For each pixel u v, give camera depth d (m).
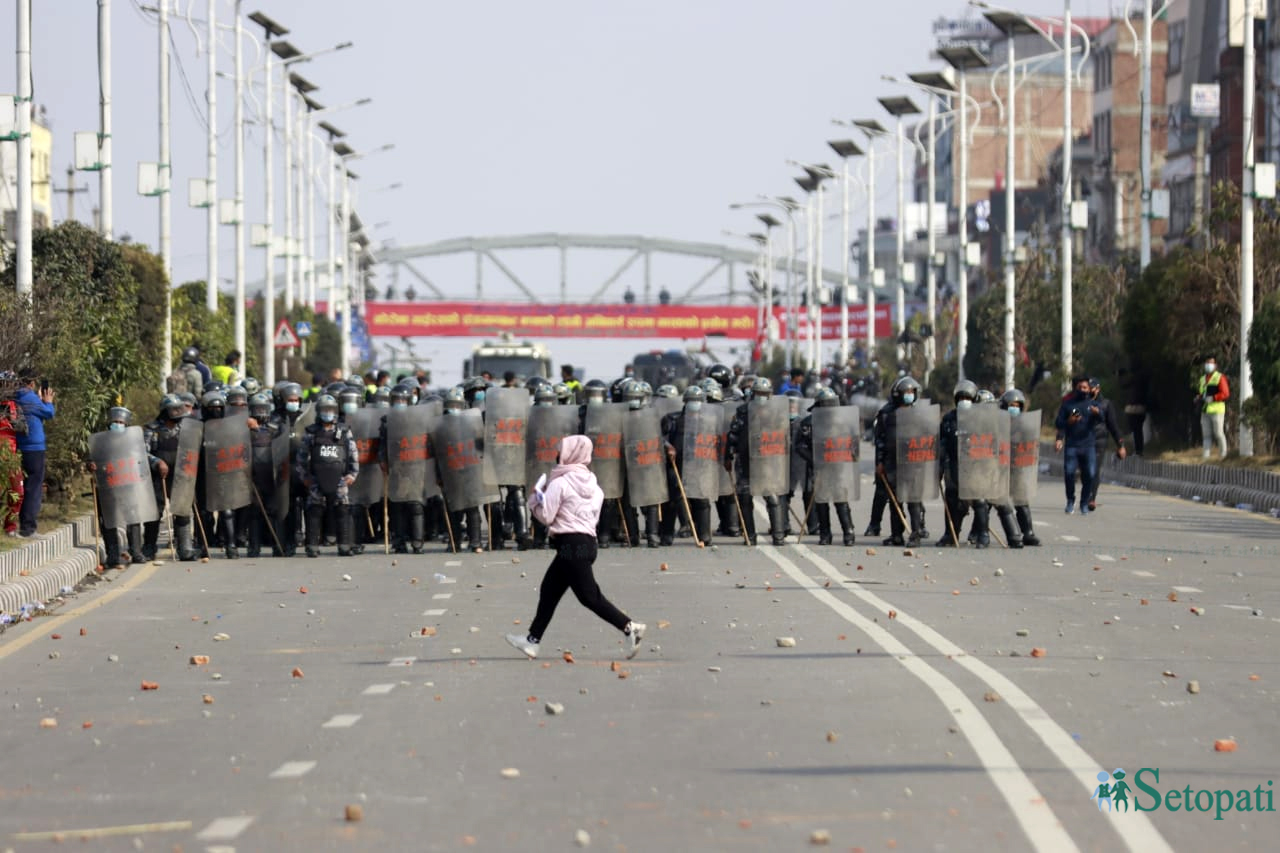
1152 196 143.00
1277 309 102.56
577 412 70.50
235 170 146.75
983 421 68.75
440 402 72.19
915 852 23.34
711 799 26.39
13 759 30.81
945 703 33.81
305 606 52.56
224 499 67.38
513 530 71.44
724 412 71.12
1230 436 119.19
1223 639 43.50
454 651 42.44
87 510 74.88
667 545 71.19
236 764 29.73
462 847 23.94
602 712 33.72
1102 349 141.00
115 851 24.25
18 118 76.06
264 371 179.62
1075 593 53.53
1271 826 24.88
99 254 99.19
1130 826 24.58
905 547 69.69
